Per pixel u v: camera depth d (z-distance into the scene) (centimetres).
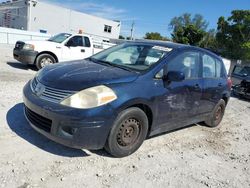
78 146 363
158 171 402
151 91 423
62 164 374
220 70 638
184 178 396
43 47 1055
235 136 629
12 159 365
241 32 3628
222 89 623
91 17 4269
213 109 622
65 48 1113
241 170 455
